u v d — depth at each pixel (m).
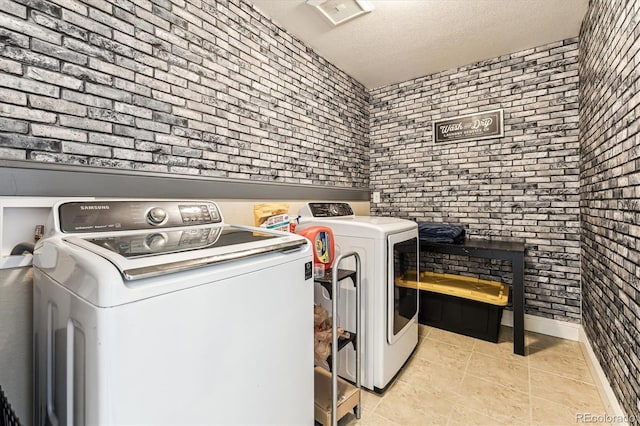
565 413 1.59
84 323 0.68
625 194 1.37
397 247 1.87
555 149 2.50
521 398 1.71
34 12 1.11
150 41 1.46
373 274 1.75
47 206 1.13
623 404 1.40
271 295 1.01
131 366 0.66
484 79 2.80
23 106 1.09
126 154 1.37
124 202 1.19
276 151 2.21
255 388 0.96
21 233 1.10
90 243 0.90
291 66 2.34
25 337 1.12
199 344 0.80
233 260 0.89
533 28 2.28
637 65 1.24
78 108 1.22
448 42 2.48
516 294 2.22
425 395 1.74
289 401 1.11
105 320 0.63
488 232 2.82
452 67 2.95
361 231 1.79
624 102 1.37
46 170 1.14
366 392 1.78
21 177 1.08
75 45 1.21
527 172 2.62
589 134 2.05
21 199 1.07
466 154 2.92
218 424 0.84
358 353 1.61
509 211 2.71
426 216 3.16
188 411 0.77
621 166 1.41
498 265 2.82
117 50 1.34
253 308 0.95
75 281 0.73
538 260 2.59
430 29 2.29
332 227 1.91
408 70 3.01
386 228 1.77
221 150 1.80
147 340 0.69
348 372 1.81
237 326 0.90
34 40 1.11
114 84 1.33
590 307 2.08
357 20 2.18
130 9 1.38
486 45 2.53
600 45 1.76
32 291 1.13
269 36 2.14
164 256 0.79
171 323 0.73
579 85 2.36
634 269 1.27
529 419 1.55
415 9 2.05
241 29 1.93
